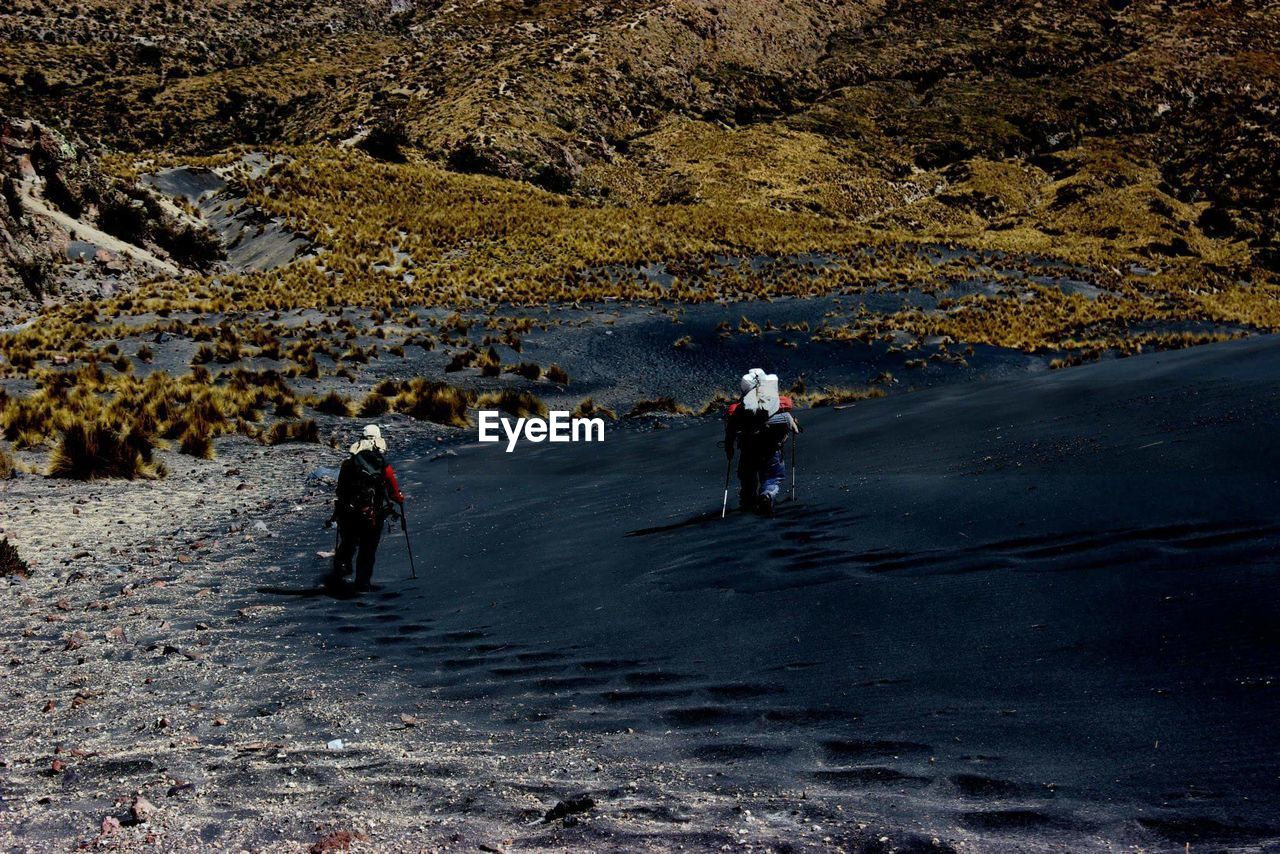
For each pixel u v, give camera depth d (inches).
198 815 145.0
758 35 4800.7
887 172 3666.3
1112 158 3801.7
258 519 497.4
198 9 5137.8
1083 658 175.2
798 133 3873.0
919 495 335.6
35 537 436.5
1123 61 4840.1
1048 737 147.1
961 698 167.3
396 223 2132.1
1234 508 251.1
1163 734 141.9
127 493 565.9
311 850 129.5
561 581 307.1
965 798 132.2
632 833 130.2
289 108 4087.1
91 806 150.7
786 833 127.0
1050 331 1501.0
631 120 3873.0
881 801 133.7
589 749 166.6
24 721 203.3
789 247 2121.1
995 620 203.5
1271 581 194.1
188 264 1822.1
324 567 382.3
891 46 4940.9
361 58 4776.1
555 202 2687.0
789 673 193.6
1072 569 227.3
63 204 1715.1
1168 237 3019.2
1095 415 446.9
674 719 177.5
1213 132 4133.9
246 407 858.1
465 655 241.6
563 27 4869.6
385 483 345.4
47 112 3666.3
